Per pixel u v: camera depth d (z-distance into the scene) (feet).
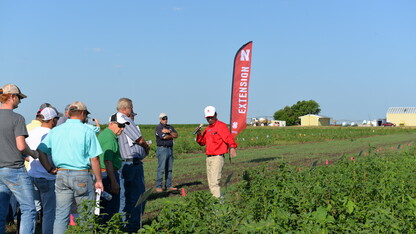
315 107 514.68
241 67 60.70
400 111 410.52
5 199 23.21
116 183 25.11
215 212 20.67
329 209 22.35
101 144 25.16
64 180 21.99
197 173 57.00
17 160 22.99
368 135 194.90
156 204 35.91
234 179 49.96
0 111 22.93
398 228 21.62
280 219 20.74
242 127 61.11
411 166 43.88
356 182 28.12
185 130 225.97
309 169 35.99
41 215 30.12
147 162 71.72
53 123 26.43
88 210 19.63
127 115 27.27
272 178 29.22
